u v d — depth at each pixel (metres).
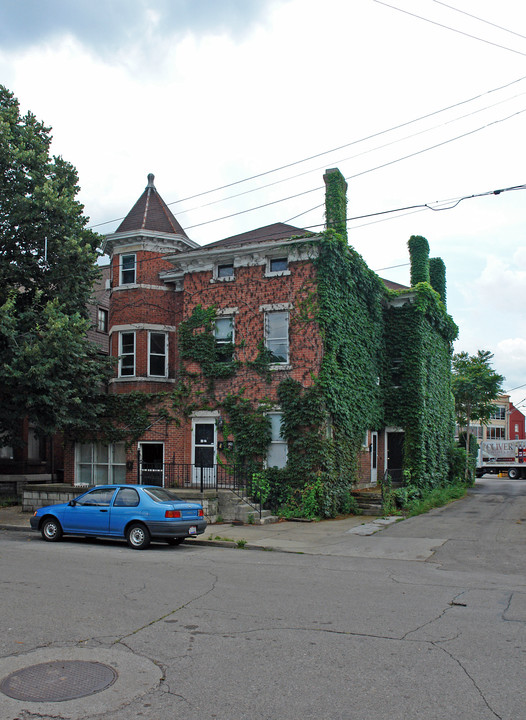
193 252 22.56
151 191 26.34
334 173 22.36
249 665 5.85
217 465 20.92
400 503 22.53
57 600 8.35
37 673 5.66
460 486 32.50
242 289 21.88
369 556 12.91
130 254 24.80
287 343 21.02
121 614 7.65
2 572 10.38
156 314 24.17
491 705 4.96
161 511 13.50
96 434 23.48
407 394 26.06
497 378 44.03
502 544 14.43
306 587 9.38
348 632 6.92
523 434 81.00
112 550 13.31
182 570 10.73
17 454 28.25
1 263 19.80
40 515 14.95
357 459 22.52
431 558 12.62
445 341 32.38
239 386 21.39
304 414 20.05
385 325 26.86
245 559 12.30
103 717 4.75
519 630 7.04
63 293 20.69
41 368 17.89
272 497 20.08
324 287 20.58
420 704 4.97
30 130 20.55
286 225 25.27
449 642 6.57
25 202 19.31
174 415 22.42
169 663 5.91
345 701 5.03
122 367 24.11
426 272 28.23
